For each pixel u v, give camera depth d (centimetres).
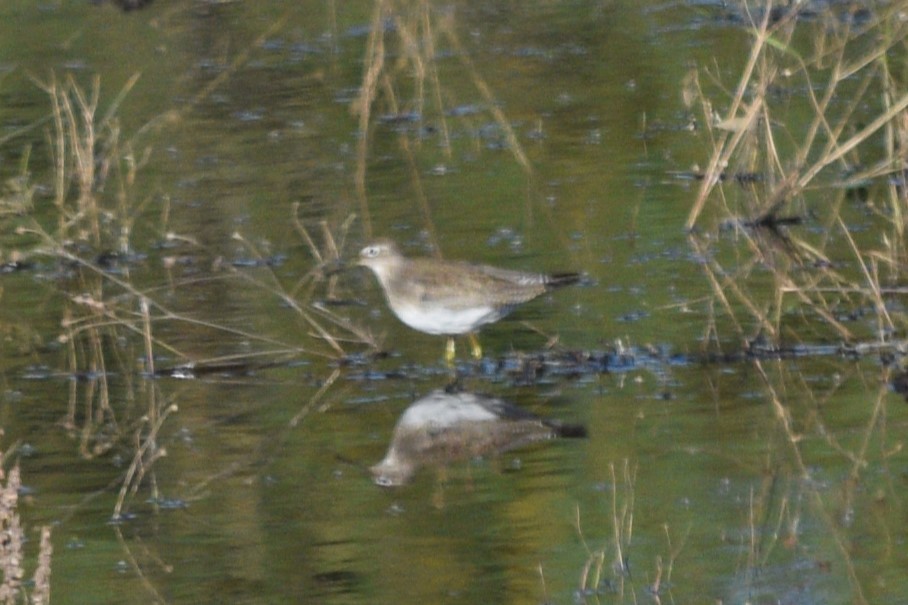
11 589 930
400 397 1226
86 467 1116
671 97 2092
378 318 1412
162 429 1184
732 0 2362
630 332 1335
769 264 1508
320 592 906
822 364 1255
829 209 1680
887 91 1780
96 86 1909
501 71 2281
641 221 1650
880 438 1105
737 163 1795
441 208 1712
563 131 1994
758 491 1026
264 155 1953
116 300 1417
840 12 2331
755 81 2017
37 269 1611
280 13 2584
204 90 2219
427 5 2272
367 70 2122
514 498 1030
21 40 2483
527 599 893
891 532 960
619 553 932
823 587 891
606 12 2578
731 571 916
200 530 1005
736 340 1307
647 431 1130
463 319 1255
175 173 1897
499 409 1188
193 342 1367
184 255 1617
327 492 1052
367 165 1892
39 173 1909
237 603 899
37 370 1320
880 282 1421
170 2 2631
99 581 934
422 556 953
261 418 1195
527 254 1547
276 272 1547
